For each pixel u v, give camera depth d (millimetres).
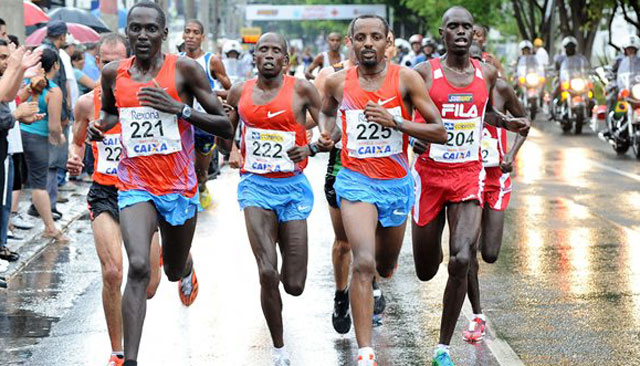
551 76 73125
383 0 177375
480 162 16266
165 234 16031
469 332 17359
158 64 15211
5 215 23984
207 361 16359
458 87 16047
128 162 15250
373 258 15109
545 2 106062
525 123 16828
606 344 17000
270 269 15734
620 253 24922
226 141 17375
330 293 21078
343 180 15742
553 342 17172
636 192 35750
